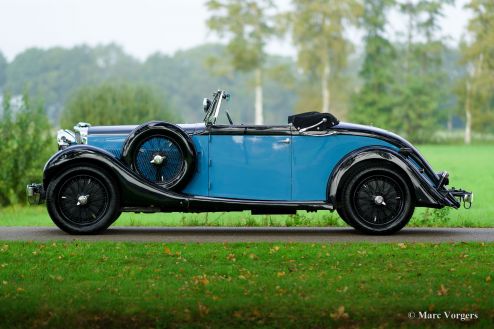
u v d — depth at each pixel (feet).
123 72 600.80
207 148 42.42
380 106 368.68
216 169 42.45
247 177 42.42
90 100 191.93
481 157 218.38
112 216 41.70
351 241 39.47
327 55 378.73
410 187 41.75
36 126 105.29
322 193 42.39
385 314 25.44
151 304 26.32
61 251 35.09
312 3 376.48
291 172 42.29
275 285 28.96
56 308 25.79
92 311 25.58
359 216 41.93
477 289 28.48
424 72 393.91
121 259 33.50
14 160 102.12
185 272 31.17
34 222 65.57
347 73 517.55
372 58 380.37
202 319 25.16
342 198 41.93
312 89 423.23
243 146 42.39
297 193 42.34
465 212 68.44
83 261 33.14
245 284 29.14
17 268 31.78
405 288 28.40
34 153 103.76
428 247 36.63
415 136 372.17
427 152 263.08
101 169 41.50
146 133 41.73
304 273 31.09
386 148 41.81
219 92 42.70
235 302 26.53
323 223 49.75
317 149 42.29
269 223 50.85
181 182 41.81
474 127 391.45
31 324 25.02
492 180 122.31
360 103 375.25
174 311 25.66
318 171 42.32
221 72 403.54
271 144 42.27
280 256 34.30
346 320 25.05
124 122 190.70
